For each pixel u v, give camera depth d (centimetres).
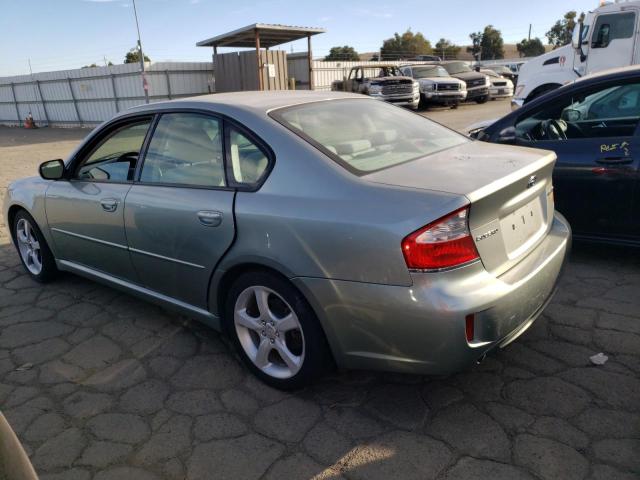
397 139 299
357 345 238
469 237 219
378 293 222
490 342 224
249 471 225
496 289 223
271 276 259
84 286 445
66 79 2792
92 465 235
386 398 269
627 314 336
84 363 321
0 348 344
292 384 271
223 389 287
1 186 974
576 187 411
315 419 256
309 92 349
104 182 358
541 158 274
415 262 213
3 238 602
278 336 271
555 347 303
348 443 238
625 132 412
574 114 444
